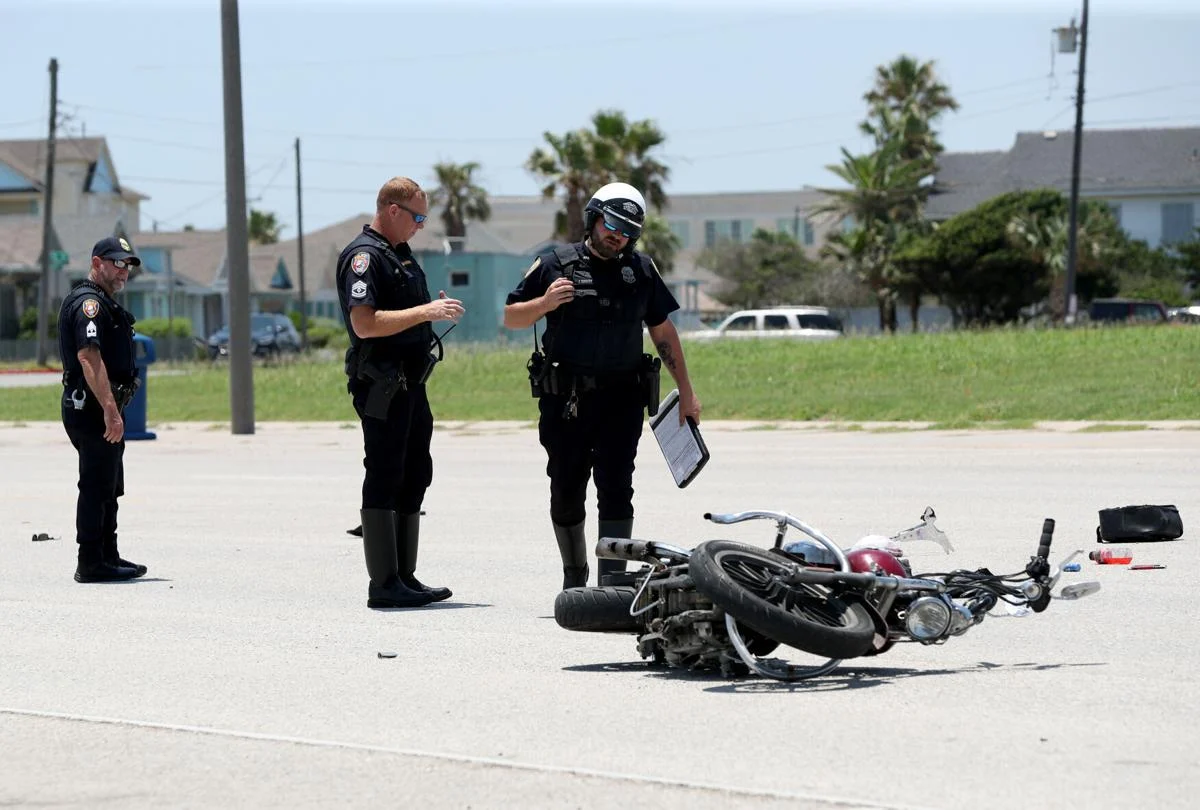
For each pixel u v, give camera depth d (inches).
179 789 696.4
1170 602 1105.4
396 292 1149.7
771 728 768.9
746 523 1577.3
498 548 1464.1
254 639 1042.1
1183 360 3526.1
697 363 4119.1
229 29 3191.4
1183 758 703.1
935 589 869.2
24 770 732.0
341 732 786.8
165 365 6943.9
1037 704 812.0
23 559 1455.5
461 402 3651.6
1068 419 2849.4
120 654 997.2
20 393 4488.2
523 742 757.3
